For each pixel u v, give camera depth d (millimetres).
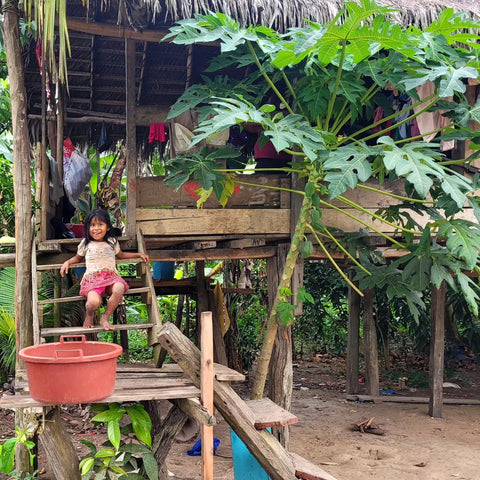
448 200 4852
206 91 5137
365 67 4637
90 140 8141
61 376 3299
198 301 8445
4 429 6992
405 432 7129
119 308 9469
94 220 4805
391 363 11164
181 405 3971
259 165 6316
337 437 6906
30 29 5711
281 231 5789
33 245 5141
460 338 11961
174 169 4977
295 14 5055
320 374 10570
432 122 6082
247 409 3936
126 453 3984
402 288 5508
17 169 5117
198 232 5555
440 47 4520
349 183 4148
